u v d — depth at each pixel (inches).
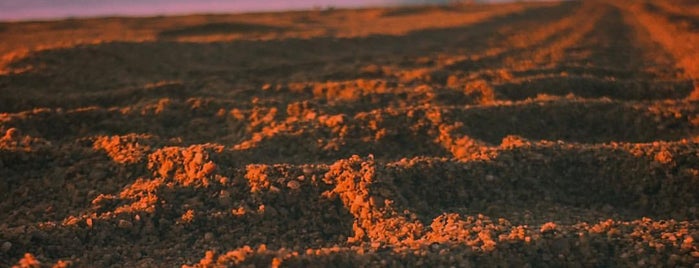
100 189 331.3
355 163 323.3
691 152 329.4
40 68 583.8
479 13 1403.8
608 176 333.4
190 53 724.0
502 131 422.3
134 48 697.6
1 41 920.9
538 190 325.7
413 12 1557.6
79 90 552.1
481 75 595.8
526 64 665.6
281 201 304.8
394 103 497.0
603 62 669.3
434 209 305.4
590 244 248.5
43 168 353.4
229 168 332.8
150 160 347.3
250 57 733.3
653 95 526.9
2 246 253.6
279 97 530.9
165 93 534.0
